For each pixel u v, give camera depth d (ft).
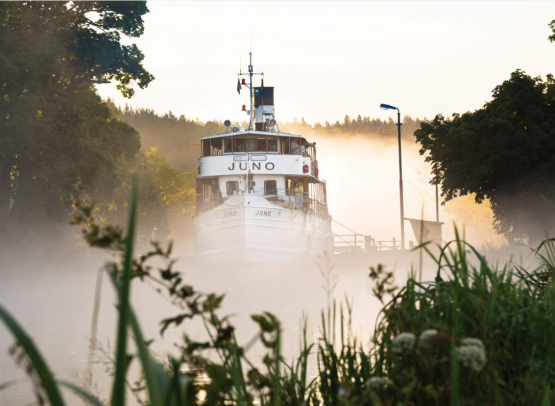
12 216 184.85
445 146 172.55
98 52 224.33
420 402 13.04
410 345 13.29
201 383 14.51
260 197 181.98
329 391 17.92
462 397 13.60
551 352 16.38
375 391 13.43
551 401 15.01
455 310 16.02
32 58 179.52
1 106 175.52
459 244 18.67
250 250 180.75
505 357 16.08
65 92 203.82
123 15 234.17
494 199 170.09
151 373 10.09
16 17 191.42
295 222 183.83
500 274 19.58
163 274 12.58
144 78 241.35
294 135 187.32
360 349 18.72
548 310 18.78
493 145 161.48
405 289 19.25
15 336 8.76
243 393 14.62
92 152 206.18
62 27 216.74
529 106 162.30
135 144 239.91
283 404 15.98
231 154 186.09
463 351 12.66
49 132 186.91
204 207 195.52
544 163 161.79
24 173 185.68
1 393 36.86
